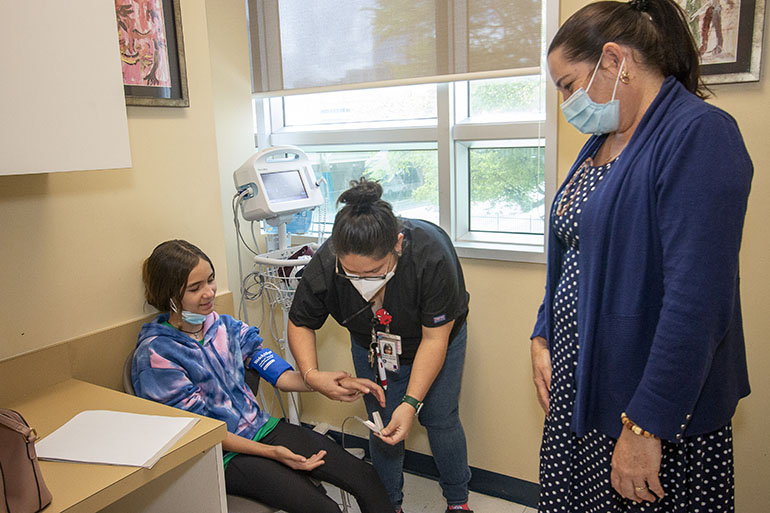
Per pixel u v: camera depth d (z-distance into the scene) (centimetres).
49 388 161
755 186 170
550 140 195
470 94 228
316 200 230
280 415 269
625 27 114
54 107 123
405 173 249
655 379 106
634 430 109
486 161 229
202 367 169
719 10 163
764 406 181
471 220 239
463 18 203
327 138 259
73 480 115
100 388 161
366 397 202
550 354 143
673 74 117
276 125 279
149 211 184
